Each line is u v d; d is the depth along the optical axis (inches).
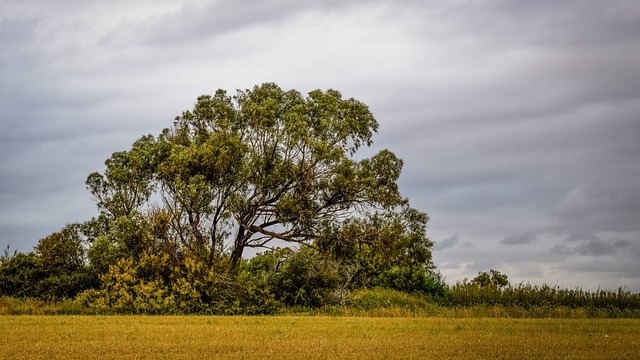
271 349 891.4
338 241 2052.2
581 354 848.9
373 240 2097.7
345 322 1396.4
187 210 1995.6
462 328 1223.5
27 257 2020.2
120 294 1777.8
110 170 2274.9
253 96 2198.6
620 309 1689.2
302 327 1242.6
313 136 2149.4
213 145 2036.2
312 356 831.1
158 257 1884.8
